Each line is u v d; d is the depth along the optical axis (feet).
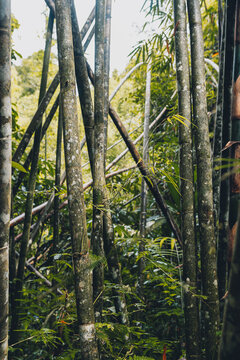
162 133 11.31
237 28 3.54
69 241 9.76
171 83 12.58
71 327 5.78
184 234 4.81
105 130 5.73
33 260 9.58
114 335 4.86
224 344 2.07
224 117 4.55
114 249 5.12
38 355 7.02
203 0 9.33
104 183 4.97
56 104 7.26
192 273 4.70
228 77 4.45
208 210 4.70
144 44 8.16
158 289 8.70
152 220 9.11
